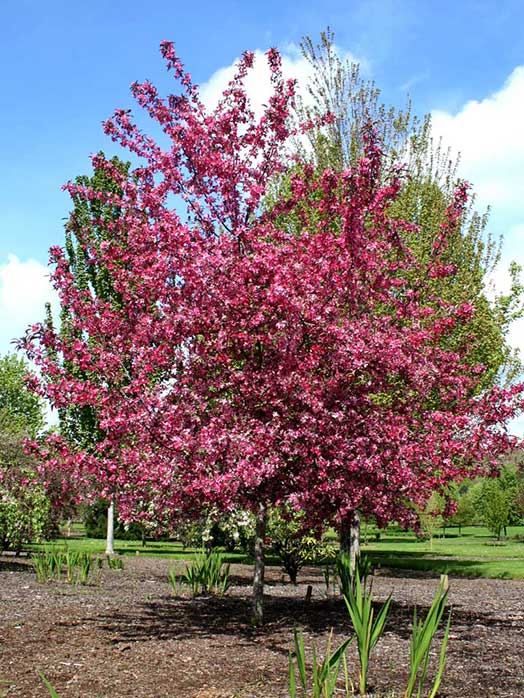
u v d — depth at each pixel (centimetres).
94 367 842
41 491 1683
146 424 793
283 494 838
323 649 736
